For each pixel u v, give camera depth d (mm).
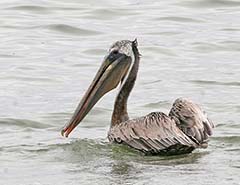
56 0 29359
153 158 14094
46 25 26562
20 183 12773
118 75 15547
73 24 26578
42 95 19547
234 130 16203
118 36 25547
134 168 13453
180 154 14188
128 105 18625
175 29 26406
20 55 23406
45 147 15023
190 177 12797
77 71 21953
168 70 22016
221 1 29469
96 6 28766
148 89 20078
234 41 25016
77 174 13203
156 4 29359
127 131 14492
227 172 13086
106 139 15586
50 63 22656
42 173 13320
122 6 28938
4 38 25219
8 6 28531
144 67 22375
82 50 24062
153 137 14070
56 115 17766
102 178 12898
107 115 17766
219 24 27031
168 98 19188
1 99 19141
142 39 25172
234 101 18750
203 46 24531
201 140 14102
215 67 22297
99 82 15523
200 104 18562
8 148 14992
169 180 12633
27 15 27703
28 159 14234
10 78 21125
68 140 15609
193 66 22438
